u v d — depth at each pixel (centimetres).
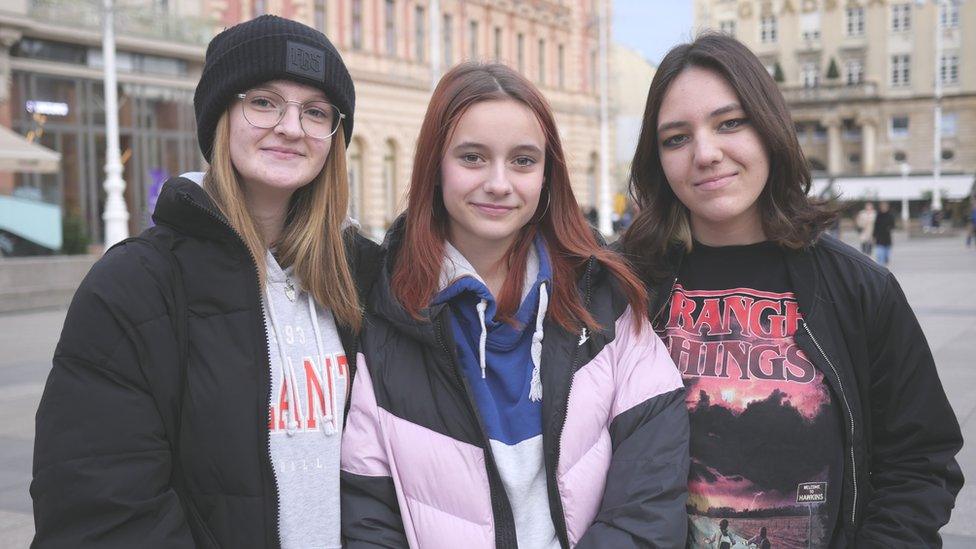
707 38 208
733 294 210
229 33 194
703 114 201
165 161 2484
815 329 200
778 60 6406
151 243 177
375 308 202
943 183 5447
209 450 176
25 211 1850
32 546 164
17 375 840
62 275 1630
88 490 160
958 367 769
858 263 203
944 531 389
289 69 190
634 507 184
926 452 198
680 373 207
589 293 204
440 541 185
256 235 192
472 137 195
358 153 3128
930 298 1398
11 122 2112
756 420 198
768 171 206
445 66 3488
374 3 3156
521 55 3947
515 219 199
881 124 6153
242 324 182
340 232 205
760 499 196
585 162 4366
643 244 222
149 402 170
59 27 2147
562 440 191
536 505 191
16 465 521
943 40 5991
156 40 2373
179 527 170
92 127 2303
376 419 193
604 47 3372
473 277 197
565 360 196
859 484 198
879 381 202
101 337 166
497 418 193
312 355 194
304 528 185
